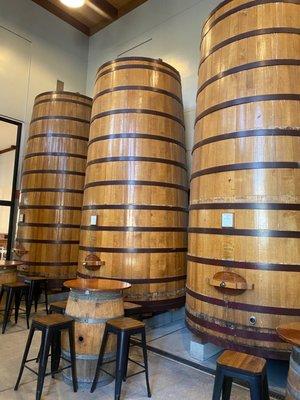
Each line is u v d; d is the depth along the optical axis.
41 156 6.05
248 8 3.31
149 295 4.22
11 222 7.04
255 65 3.17
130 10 7.66
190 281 3.49
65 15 8.23
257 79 3.14
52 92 6.24
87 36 8.58
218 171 3.23
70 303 3.12
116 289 3.05
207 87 3.55
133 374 2.87
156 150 4.50
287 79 3.06
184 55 6.38
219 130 3.29
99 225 4.43
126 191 4.37
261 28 3.21
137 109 4.52
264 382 2.00
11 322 4.68
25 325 4.55
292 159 2.93
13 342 3.88
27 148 6.37
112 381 3.02
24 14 7.43
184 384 2.97
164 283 4.32
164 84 4.73
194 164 3.67
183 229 4.68
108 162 4.50
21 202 6.20
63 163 6.02
